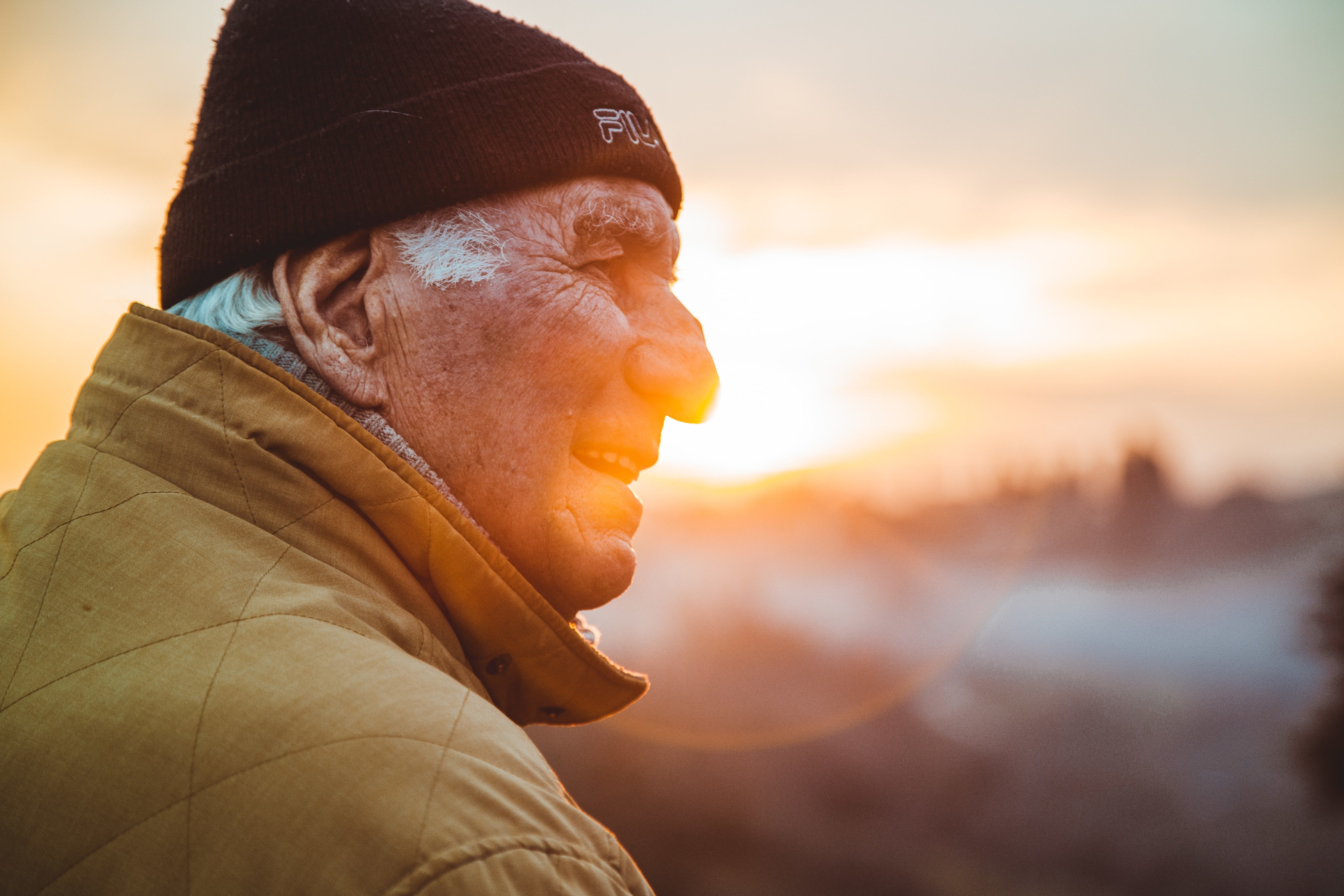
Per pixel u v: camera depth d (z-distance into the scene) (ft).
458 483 3.62
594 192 3.88
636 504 3.99
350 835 2.06
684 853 60.64
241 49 3.68
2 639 2.56
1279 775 84.38
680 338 4.05
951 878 63.31
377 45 3.65
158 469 2.85
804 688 95.96
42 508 2.82
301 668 2.34
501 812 2.18
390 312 3.59
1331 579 39.11
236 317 3.49
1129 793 82.23
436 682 2.46
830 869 61.05
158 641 2.43
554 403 3.71
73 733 2.31
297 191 3.48
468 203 3.69
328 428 2.99
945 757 86.28
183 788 2.16
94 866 2.14
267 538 2.76
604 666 3.59
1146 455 365.40
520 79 3.79
